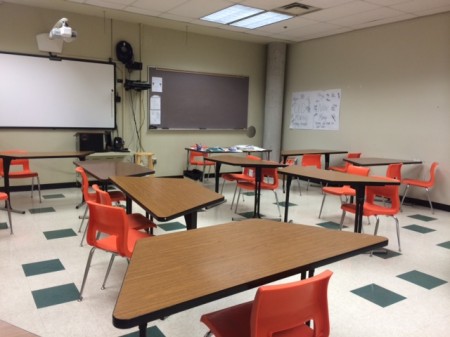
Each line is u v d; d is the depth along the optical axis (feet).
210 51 24.21
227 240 5.61
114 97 21.21
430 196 18.40
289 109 26.40
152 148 23.07
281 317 4.20
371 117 21.01
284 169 13.65
